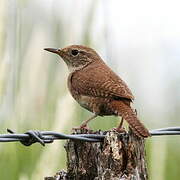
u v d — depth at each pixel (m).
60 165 12.91
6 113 13.47
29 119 13.49
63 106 13.18
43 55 13.90
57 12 14.55
